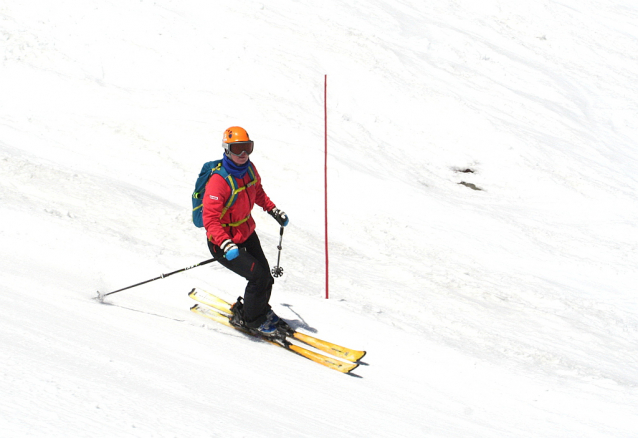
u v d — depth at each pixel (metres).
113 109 25.55
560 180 27.33
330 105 29.38
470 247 21.47
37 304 7.69
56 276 10.16
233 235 9.49
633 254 22.41
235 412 5.41
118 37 30.22
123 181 20.08
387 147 27.86
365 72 31.97
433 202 23.98
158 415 4.58
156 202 17.44
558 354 13.09
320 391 7.51
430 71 34.69
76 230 12.45
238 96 27.80
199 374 6.54
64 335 6.34
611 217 25.31
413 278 17.28
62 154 21.44
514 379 9.93
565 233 23.75
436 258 20.02
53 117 24.34
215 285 11.74
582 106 35.84
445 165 27.78
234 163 9.06
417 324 12.52
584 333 15.37
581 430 8.34
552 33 44.56
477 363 10.34
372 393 8.23
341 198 23.11
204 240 14.65
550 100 35.47
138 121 24.88
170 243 13.86
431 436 6.73
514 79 36.84
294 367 8.52
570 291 19.36
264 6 36.38
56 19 30.86
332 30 35.66
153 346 7.27
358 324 11.22
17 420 3.80
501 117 31.70
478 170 27.73
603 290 19.92
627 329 16.69
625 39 45.78
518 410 8.84
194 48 30.58
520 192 26.72
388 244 20.53
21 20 30.45
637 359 14.34
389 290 15.27
